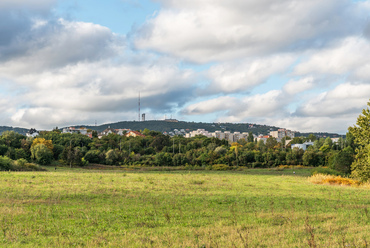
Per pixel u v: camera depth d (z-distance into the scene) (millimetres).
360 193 32031
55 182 34156
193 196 26609
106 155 118688
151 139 167875
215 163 116188
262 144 186625
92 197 24500
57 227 15055
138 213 18859
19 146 124375
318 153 119312
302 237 13492
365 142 42719
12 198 22203
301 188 36500
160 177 48219
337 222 16797
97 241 12852
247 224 16328
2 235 13414
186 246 12062
